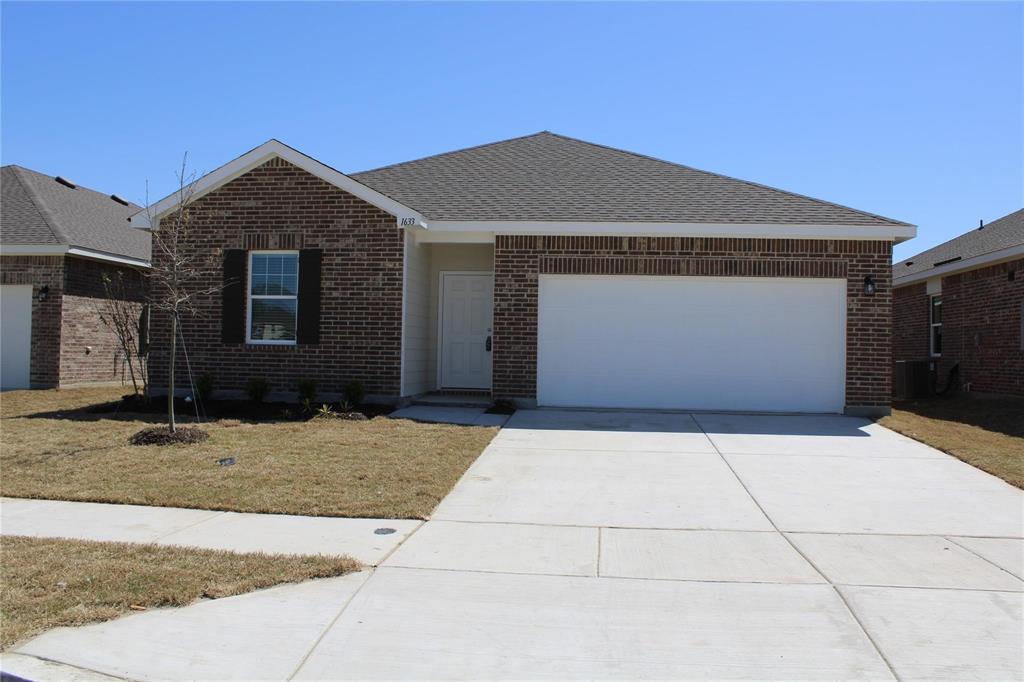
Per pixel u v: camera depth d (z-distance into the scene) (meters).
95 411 12.41
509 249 13.32
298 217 13.20
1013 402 15.36
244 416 11.87
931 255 21.89
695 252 13.11
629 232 13.02
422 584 5.13
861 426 11.86
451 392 14.84
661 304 13.30
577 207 13.69
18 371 16.69
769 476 8.54
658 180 15.07
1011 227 18.08
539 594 4.97
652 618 4.60
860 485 8.16
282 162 13.25
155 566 5.32
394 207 12.88
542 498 7.52
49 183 19.92
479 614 4.64
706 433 11.13
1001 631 4.42
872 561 5.68
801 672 3.93
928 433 11.19
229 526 6.46
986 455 9.56
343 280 13.09
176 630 4.40
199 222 13.41
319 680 3.86
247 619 4.55
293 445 9.56
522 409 13.15
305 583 5.12
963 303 17.80
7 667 3.95
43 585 4.95
